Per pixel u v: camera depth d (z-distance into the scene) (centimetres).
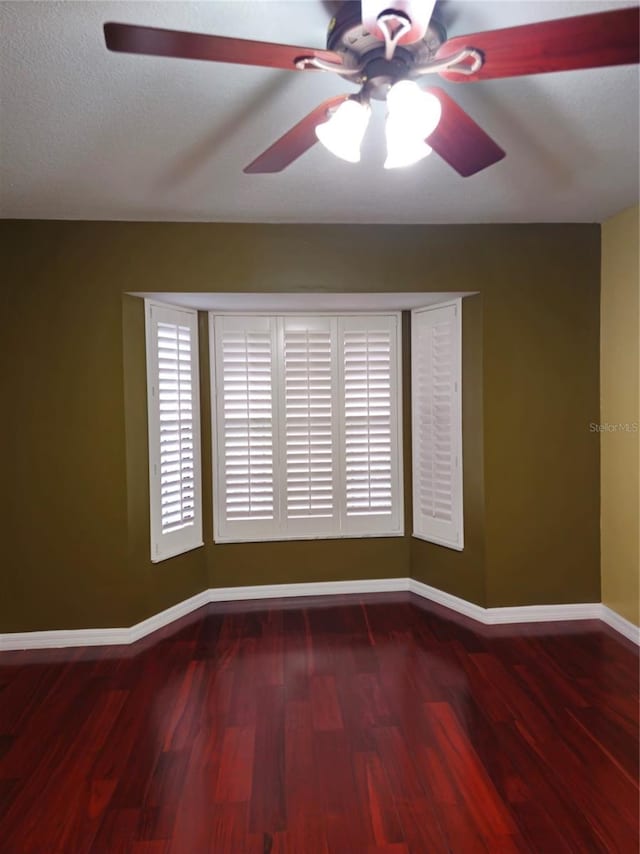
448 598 359
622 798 195
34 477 308
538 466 333
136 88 175
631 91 181
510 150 224
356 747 223
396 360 383
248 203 282
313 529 382
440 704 252
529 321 328
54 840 181
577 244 327
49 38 150
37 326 304
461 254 323
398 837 180
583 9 144
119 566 314
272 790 201
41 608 312
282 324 376
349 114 136
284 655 299
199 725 239
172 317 347
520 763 213
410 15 118
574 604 339
